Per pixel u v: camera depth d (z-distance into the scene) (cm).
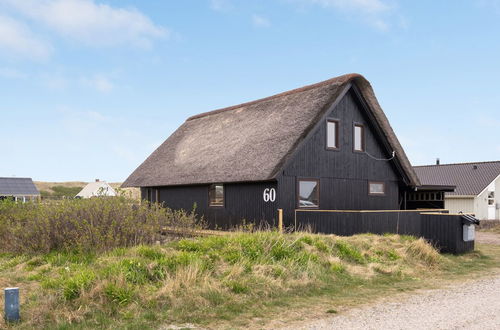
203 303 742
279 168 1606
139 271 819
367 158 2030
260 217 1733
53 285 786
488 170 3594
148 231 1159
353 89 1930
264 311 736
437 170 3972
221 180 1789
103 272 790
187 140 2455
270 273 906
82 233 1094
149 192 2397
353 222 1514
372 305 791
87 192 6531
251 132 1975
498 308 766
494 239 2214
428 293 895
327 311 744
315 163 1808
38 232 1143
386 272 1063
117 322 653
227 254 962
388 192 2119
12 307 639
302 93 1995
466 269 1222
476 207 3412
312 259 1021
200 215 2025
